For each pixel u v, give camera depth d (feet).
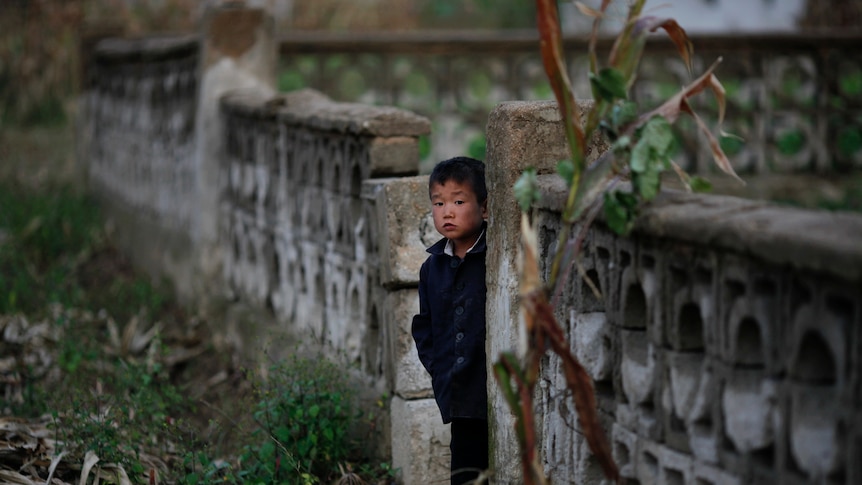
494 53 37.60
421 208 16.15
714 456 9.50
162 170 32.65
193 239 29.01
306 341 20.94
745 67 36.32
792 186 35.04
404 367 16.17
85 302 29.63
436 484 16.12
